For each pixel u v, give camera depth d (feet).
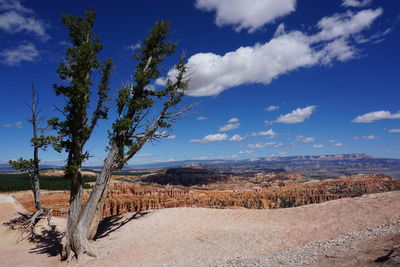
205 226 95.76
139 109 94.12
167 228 97.71
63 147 86.38
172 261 66.64
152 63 101.40
